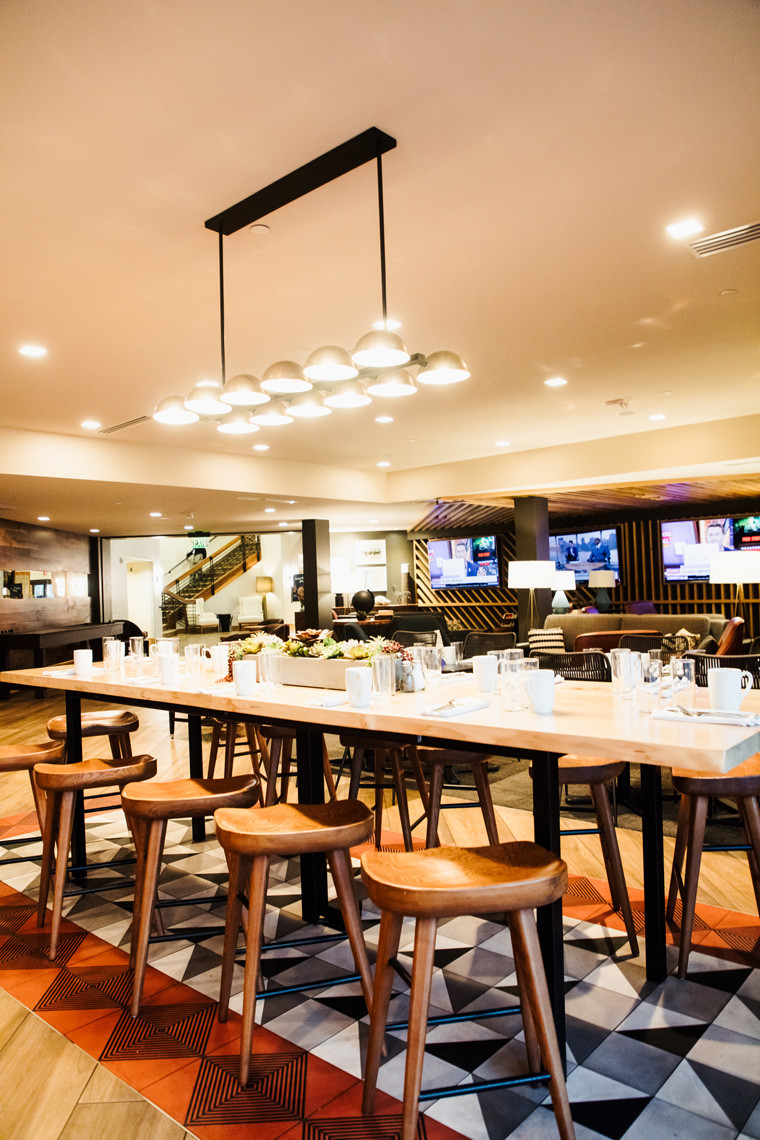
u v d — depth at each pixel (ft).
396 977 8.09
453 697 8.17
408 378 10.50
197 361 17.76
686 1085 6.14
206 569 77.20
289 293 13.79
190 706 9.62
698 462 27.91
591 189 10.41
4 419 23.41
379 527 52.70
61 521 40.98
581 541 45.47
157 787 8.39
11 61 7.32
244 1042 6.39
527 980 5.39
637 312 15.47
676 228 11.68
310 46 7.29
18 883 11.52
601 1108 5.89
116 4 6.61
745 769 8.21
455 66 7.70
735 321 16.17
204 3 6.64
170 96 7.97
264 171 9.57
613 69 7.85
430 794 9.87
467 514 43.73
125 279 12.87
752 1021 7.02
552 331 16.56
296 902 10.37
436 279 13.39
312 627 44.73
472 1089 5.65
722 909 9.46
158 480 28.78
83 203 10.23
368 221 11.07
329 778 13.26
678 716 6.14
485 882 5.24
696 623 27.22
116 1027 7.39
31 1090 6.40
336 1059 6.73
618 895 8.84
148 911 7.77
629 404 24.22
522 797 15.24
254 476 32.24
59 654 44.75
